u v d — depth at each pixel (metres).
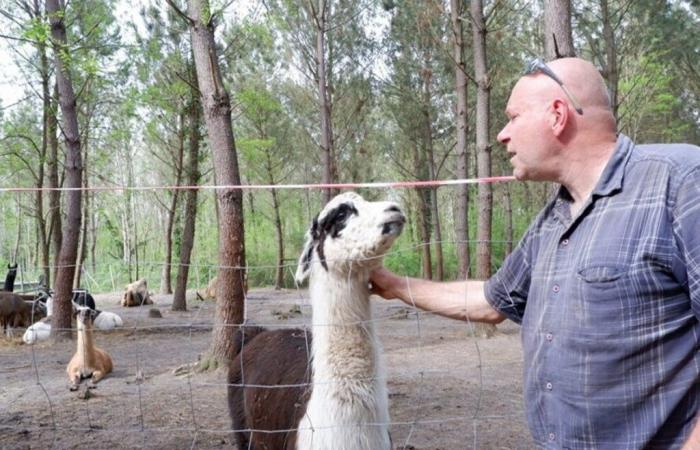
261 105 18.72
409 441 5.92
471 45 21.75
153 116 21.53
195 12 8.90
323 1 19.47
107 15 16.06
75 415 7.18
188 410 7.26
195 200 21.22
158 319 17.50
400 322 14.61
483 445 5.80
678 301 1.89
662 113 23.59
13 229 42.84
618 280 1.92
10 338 14.06
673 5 19.14
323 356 3.29
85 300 9.41
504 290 2.60
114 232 33.31
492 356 10.19
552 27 6.81
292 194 37.34
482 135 12.53
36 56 17.81
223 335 8.73
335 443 3.17
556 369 2.07
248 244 38.94
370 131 30.98
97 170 36.62
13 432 6.50
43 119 19.83
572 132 2.13
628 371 1.94
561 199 2.27
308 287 3.69
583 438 2.01
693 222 1.82
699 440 1.73
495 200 34.22
